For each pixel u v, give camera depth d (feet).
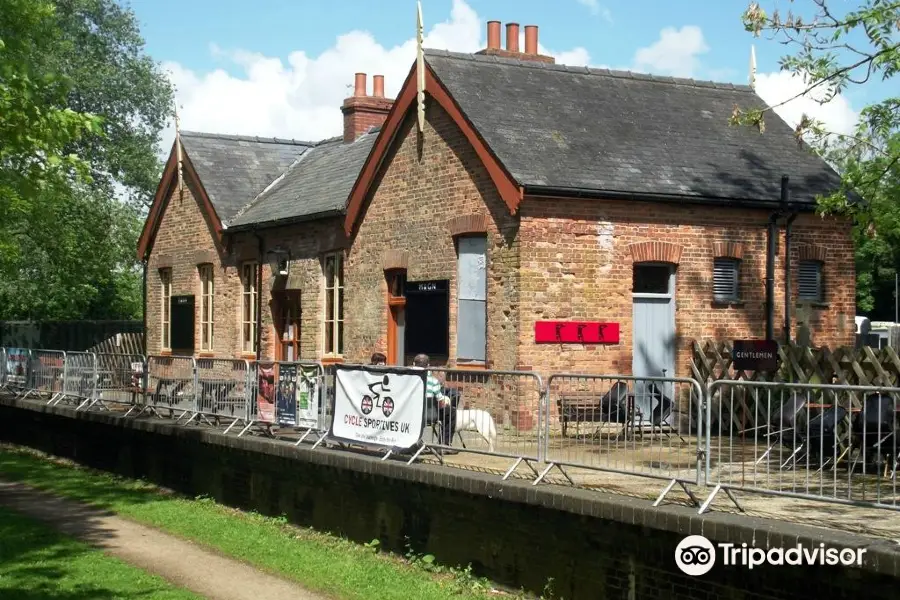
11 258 60.34
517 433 39.63
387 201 65.41
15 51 51.03
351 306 68.85
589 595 32.65
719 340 59.36
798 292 61.67
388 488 41.68
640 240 57.41
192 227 88.28
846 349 50.16
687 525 29.12
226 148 90.48
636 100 65.05
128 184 133.39
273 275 77.36
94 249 115.34
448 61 62.13
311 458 45.57
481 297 58.08
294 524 48.06
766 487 31.42
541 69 64.59
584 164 56.85
